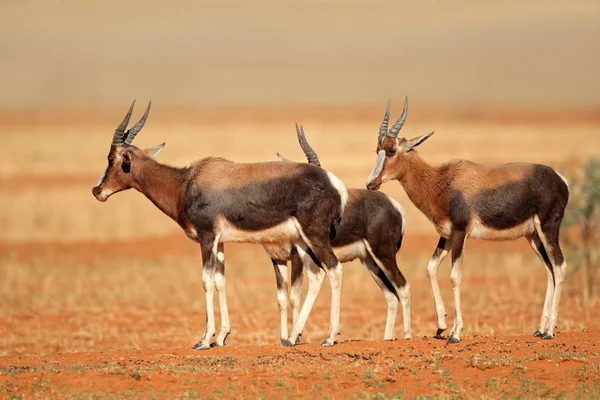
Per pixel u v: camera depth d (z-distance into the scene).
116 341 59.03
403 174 48.19
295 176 46.41
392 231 50.81
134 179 49.41
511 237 47.38
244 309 69.44
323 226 46.34
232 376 38.06
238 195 46.53
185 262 89.56
